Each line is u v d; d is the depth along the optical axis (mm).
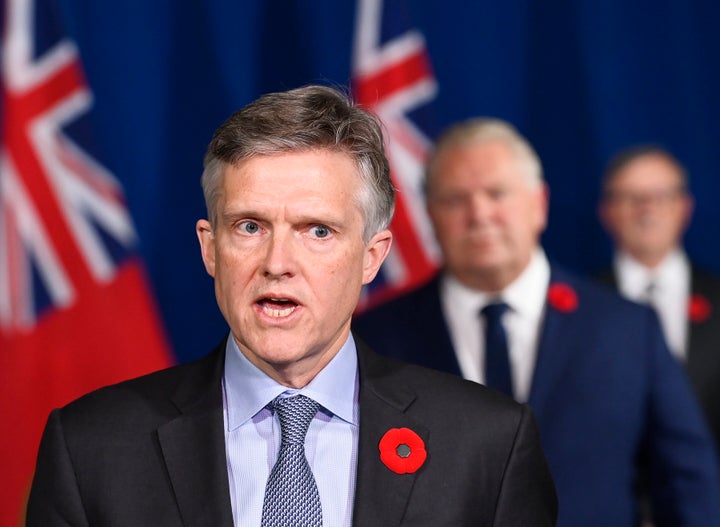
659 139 8711
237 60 8172
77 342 7684
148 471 3771
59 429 3881
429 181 6555
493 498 3904
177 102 8141
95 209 7730
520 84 8617
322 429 3904
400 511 3762
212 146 3730
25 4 7688
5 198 7625
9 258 7625
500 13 8602
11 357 7637
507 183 6387
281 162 3621
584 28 8633
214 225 3766
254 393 3883
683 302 8117
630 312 6332
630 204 8312
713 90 8680
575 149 8656
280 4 8289
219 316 8133
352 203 3707
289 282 3600
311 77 8234
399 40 8320
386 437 3891
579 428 6039
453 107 8531
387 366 4176
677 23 8688
